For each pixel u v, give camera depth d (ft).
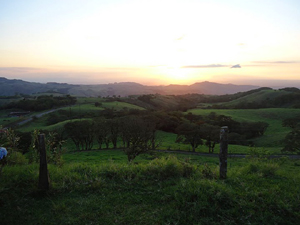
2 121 264.52
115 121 150.20
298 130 144.87
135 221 15.84
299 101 419.95
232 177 24.27
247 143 187.01
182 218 16.19
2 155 21.26
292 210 17.04
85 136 148.77
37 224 15.53
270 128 248.11
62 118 265.95
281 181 24.07
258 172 26.84
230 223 15.58
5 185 20.74
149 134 119.03
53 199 19.30
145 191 20.83
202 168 27.14
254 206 17.46
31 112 344.28
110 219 16.07
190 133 152.87
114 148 150.82
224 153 24.06
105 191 20.85
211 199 18.21
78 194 20.40
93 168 27.14
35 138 33.88
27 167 27.02
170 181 23.00
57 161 33.60
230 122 238.68
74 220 15.92
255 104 424.87
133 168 26.25
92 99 488.44
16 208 17.60
